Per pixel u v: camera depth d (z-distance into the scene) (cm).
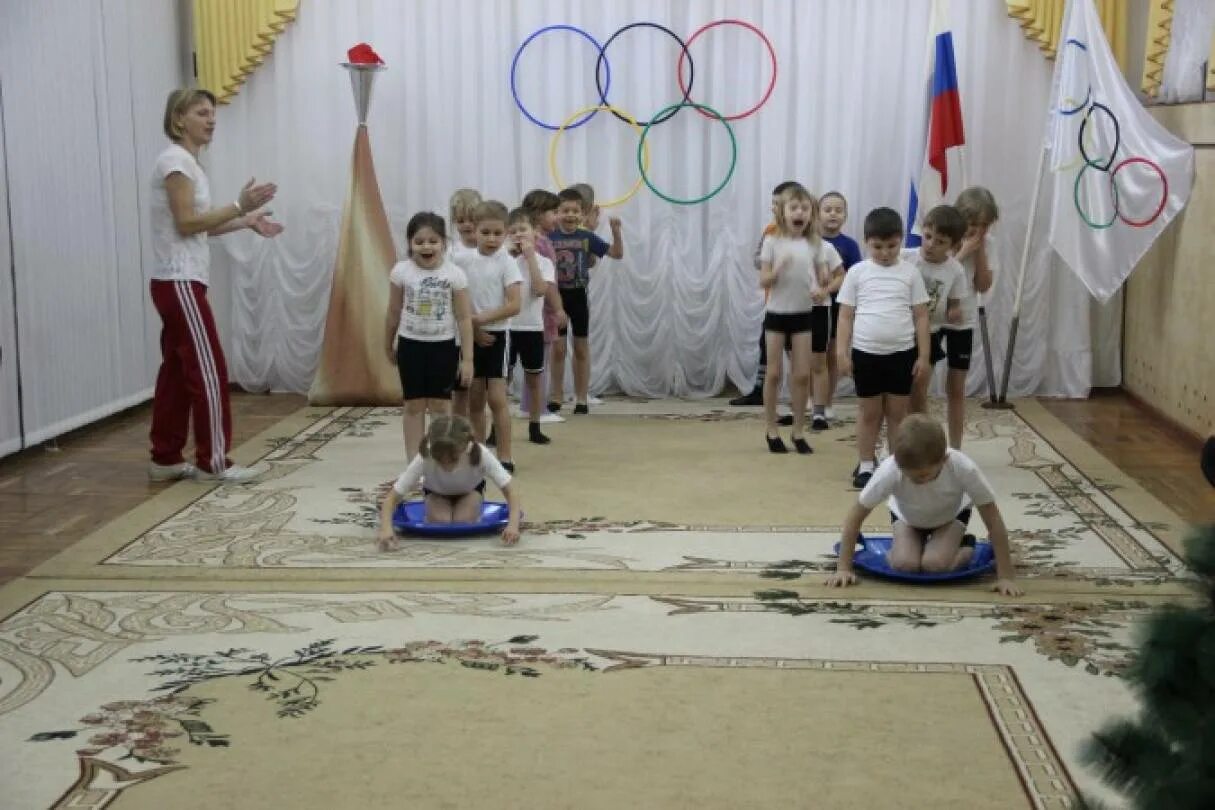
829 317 682
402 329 557
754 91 783
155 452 582
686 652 367
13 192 614
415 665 359
